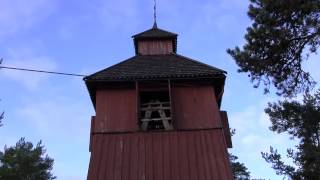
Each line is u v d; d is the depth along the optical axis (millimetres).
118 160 18969
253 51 19734
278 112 36000
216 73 21344
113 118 20625
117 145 19594
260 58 19703
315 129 35250
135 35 25141
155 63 22969
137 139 19844
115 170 18578
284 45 19172
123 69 22188
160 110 21188
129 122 20516
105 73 21656
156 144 19625
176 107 20875
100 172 18469
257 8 19656
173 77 21234
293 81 20203
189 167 18734
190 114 20688
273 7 18984
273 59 19578
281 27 19250
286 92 20422
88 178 18219
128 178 18328
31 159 50906
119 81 21312
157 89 21438
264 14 19266
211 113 20703
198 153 19250
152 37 25109
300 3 18516
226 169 18672
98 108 20953
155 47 24891
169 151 19328
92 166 18688
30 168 50438
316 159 35562
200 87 21562
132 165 18781
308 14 18750
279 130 36500
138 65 22750
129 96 21375
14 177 48969
